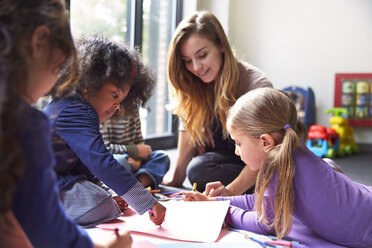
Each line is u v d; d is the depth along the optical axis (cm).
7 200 53
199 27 160
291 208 103
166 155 188
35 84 61
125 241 72
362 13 393
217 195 141
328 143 342
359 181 229
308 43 409
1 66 54
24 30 58
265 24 420
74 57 75
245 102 114
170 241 103
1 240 65
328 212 104
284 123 111
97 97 117
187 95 175
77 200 114
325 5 402
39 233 60
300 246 103
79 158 118
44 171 59
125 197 107
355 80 395
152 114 321
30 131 57
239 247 100
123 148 176
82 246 64
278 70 419
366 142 402
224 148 186
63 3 67
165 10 325
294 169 104
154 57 316
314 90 410
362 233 102
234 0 423
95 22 254
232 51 168
